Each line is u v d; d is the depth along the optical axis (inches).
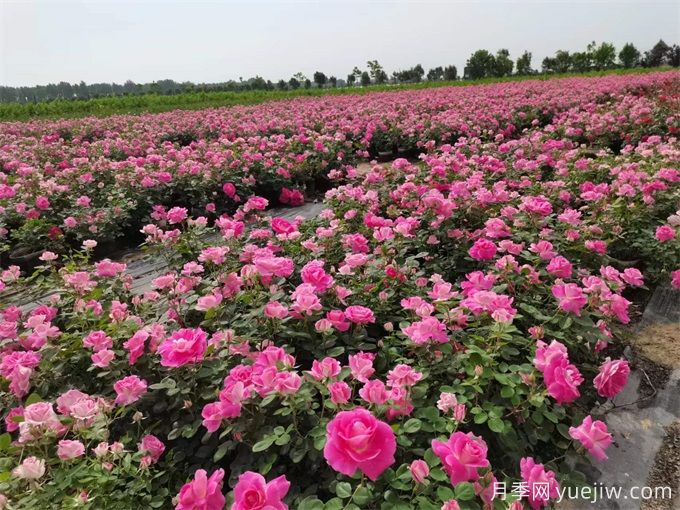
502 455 74.3
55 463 66.6
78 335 91.7
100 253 200.5
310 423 69.3
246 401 65.5
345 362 91.2
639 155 213.2
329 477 65.3
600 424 62.2
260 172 258.7
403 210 157.4
